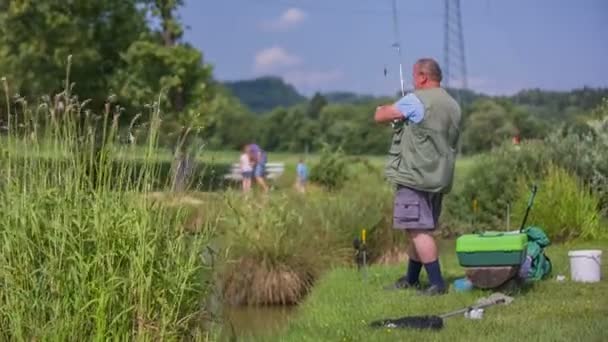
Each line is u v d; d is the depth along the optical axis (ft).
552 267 44.50
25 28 128.06
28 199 25.57
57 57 126.00
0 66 125.59
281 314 44.80
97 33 134.82
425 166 36.83
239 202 50.26
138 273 25.41
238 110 213.46
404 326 31.65
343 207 56.29
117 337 25.08
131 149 27.04
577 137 72.18
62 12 130.31
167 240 26.50
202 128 34.78
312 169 103.19
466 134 184.03
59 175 26.43
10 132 26.55
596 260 40.40
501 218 69.41
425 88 37.14
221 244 36.65
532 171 71.15
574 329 29.37
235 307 46.80
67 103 27.07
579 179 67.15
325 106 347.97
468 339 28.91
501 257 36.73
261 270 48.44
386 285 41.96
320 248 53.01
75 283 24.89
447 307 35.09
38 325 24.70
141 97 134.82
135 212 25.99
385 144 269.03
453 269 45.93
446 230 71.00
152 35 144.97
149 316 25.50
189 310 26.66
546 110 184.03
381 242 56.85
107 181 26.50
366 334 30.86
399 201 37.96
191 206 27.89
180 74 141.59
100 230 25.32
